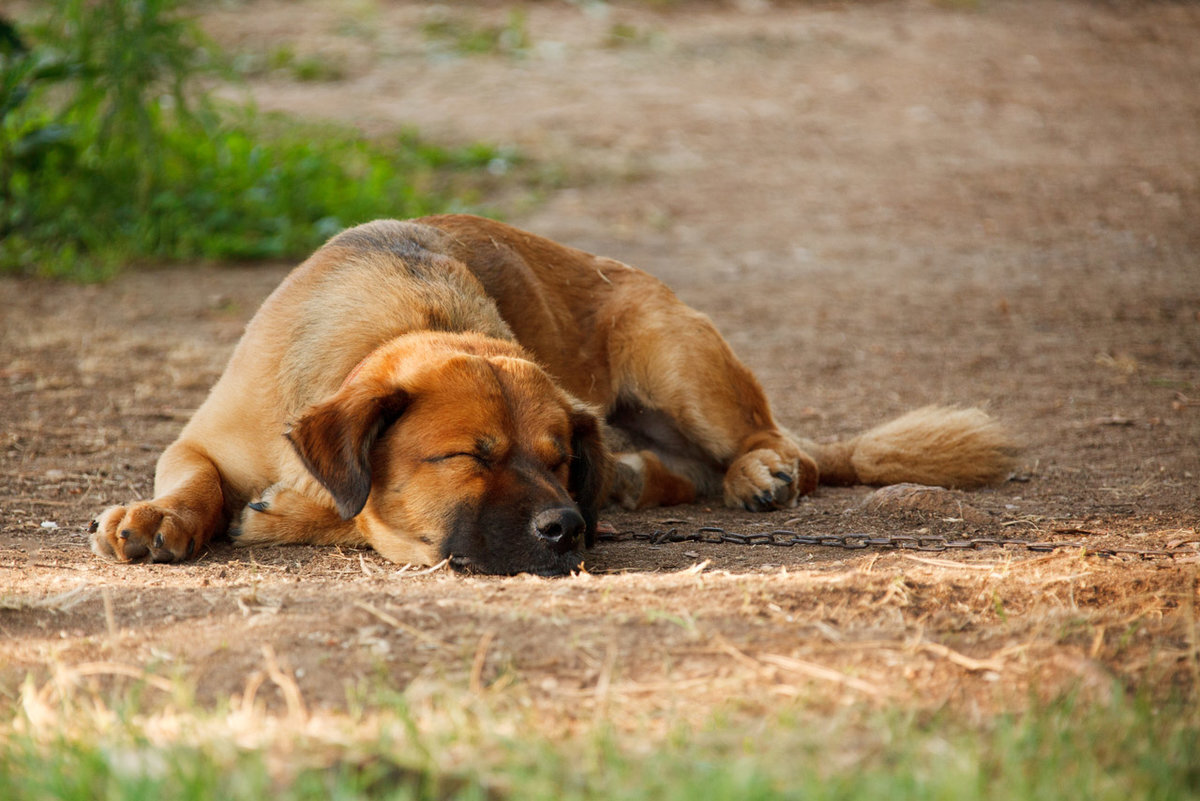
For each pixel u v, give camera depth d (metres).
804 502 9.01
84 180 16.88
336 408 6.64
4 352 12.38
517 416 6.75
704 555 7.27
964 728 4.39
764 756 4.09
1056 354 13.32
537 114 26.06
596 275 9.62
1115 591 5.94
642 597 5.80
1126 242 18.62
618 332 9.34
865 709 4.55
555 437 6.82
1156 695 4.72
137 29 16.44
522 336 8.74
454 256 8.57
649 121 26.16
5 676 5.04
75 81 16.94
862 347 13.80
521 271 8.94
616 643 5.21
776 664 4.99
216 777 3.90
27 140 16.22
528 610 5.59
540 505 6.50
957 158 24.19
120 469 9.17
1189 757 4.09
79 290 15.12
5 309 14.05
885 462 9.40
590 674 4.93
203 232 17.12
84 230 16.45
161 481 7.56
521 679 4.88
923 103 28.53
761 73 30.88
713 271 17.28
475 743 4.21
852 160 24.05
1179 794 3.84
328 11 32.88
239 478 7.58
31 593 6.14
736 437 9.36
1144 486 8.91
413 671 4.96
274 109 24.75
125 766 3.99
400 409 6.73
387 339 7.44
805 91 29.31
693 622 5.37
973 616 5.61
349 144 21.31
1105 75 31.58
